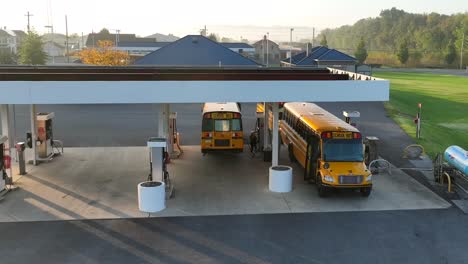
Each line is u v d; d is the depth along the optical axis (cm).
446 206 1652
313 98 1520
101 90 1436
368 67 5497
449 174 1870
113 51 7006
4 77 1756
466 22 15475
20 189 1798
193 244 1322
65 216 1525
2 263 1203
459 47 12975
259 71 2294
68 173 2036
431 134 3225
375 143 2145
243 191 1800
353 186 1672
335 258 1246
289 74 1956
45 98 1420
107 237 1366
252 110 4169
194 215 1543
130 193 1769
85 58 6694
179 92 1465
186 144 2700
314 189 1827
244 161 2277
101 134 2984
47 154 2244
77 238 1359
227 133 2300
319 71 2311
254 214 1555
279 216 1540
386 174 2058
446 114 4419
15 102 1414
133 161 2267
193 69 2258
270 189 1800
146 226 1449
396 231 1427
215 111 2294
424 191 1817
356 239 1366
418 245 1331
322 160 1733
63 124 3338
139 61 4647
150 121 3488
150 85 1451
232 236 1378
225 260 1227
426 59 13225
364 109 4306
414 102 5103
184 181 1931
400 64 12675
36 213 1550
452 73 9531
